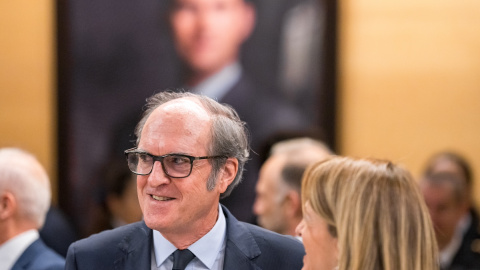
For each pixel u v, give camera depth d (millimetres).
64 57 7770
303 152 4816
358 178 2941
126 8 7715
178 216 3037
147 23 7715
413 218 2887
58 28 7758
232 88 7707
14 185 4125
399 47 7781
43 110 7938
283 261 3314
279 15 7684
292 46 7691
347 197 2918
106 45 7750
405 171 3021
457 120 7781
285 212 4695
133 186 6539
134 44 7738
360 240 2848
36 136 7945
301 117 7715
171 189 3018
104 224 6629
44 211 4293
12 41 7949
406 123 7812
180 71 7734
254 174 7625
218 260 3281
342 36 7734
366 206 2881
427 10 7738
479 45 7715
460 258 5906
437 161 6465
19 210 4133
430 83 7781
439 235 5758
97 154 7824
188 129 3057
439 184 5711
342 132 7789
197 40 7684
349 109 7805
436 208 5707
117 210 6598
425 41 7758
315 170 3105
